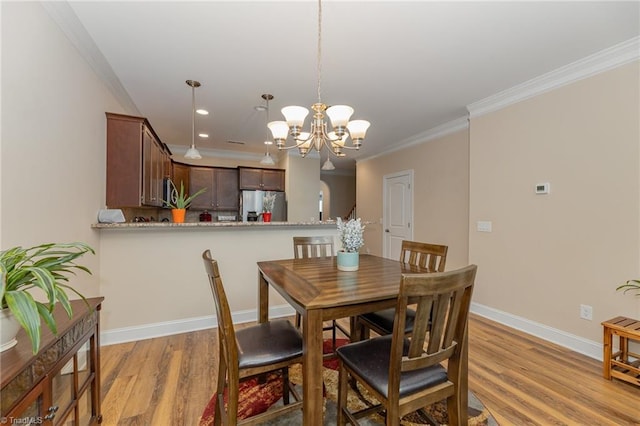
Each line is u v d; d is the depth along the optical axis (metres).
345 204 8.39
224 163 5.90
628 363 1.99
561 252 2.53
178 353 2.33
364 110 3.47
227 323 1.20
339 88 2.88
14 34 1.38
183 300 2.74
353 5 1.72
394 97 3.09
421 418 1.62
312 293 1.35
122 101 3.00
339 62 2.39
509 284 2.95
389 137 4.70
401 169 5.06
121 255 2.53
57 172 1.77
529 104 2.78
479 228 3.28
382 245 5.58
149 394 1.80
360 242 1.87
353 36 2.03
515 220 2.90
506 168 2.99
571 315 2.45
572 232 2.46
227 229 2.91
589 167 2.35
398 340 1.05
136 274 2.57
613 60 2.20
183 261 2.74
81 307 1.33
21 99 1.44
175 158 5.52
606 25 1.91
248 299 2.99
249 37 2.04
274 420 1.59
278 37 2.04
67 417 1.13
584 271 2.38
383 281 1.57
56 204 1.76
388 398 1.09
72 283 1.98
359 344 1.46
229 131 4.39
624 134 2.16
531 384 1.93
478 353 2.36
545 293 2.64
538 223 2.71
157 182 3.43
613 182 2.21
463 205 3.83
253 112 3.54
